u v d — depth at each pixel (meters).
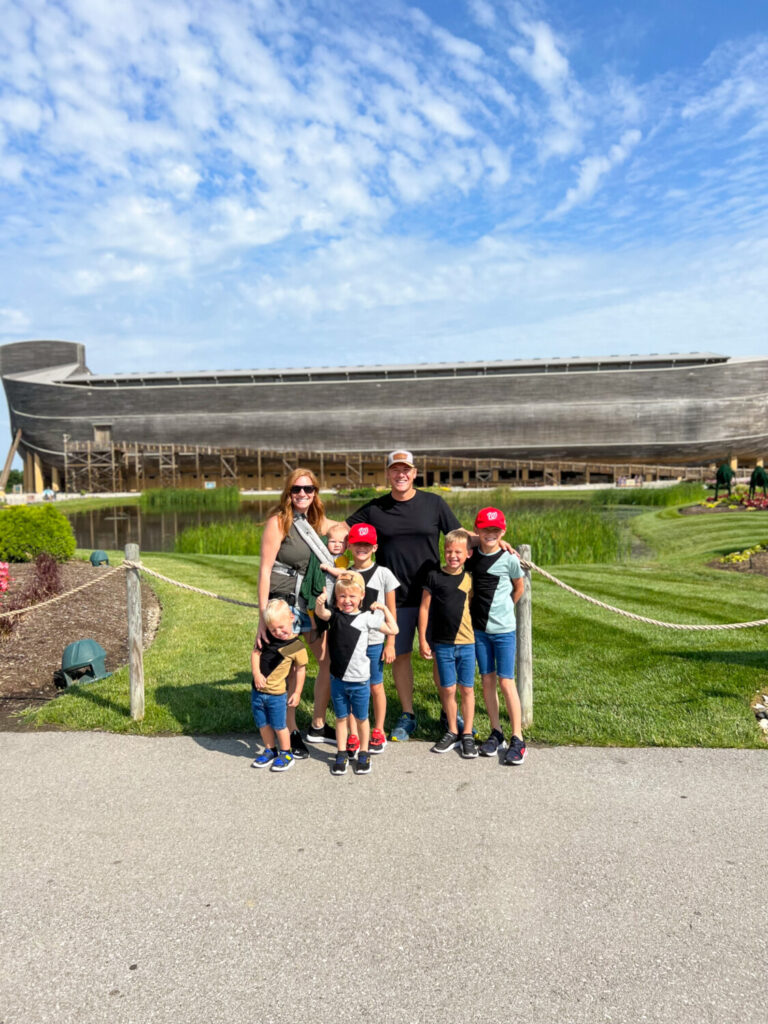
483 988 2.24
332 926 2.59
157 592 11.07
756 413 86.62
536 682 5.75
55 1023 2.11
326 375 96.06
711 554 15.22
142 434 94.06
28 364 100.19
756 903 2.71
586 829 3.34
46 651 7.57
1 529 12.72
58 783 3.96
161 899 2.78
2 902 2.77
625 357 90.56
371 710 5.14
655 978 2.28
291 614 4.13
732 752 4.32
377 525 4.62
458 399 92.25
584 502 40.50
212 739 4.68
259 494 75.75
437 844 3.21
